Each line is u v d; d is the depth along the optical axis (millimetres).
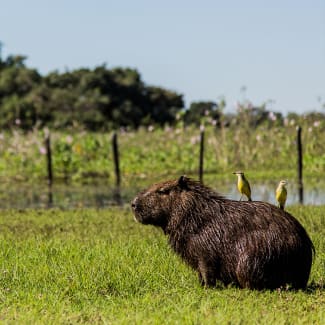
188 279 15047
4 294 14195
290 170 48094
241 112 51844
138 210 14758
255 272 13766
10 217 27781
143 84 122562
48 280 15031
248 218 14148
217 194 14688
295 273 13852
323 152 49969
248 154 50625
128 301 13453
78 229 23906
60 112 108125
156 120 119312
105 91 115125
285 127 51375
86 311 12672
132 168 49125
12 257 17250
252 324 11422
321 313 12102
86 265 15906
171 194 14633
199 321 11484
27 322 11820
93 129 108312
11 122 100938
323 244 18609
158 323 11484
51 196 37656
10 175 47875
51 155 49250
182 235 14500
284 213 14250
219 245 14180
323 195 35625
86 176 48031
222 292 13781
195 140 49438
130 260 16484
